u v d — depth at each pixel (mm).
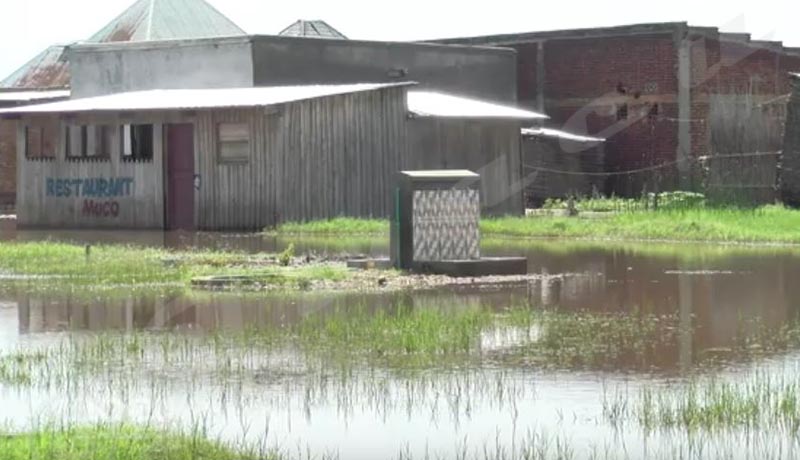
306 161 66312
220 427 23203
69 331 33031
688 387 26000
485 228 65188
